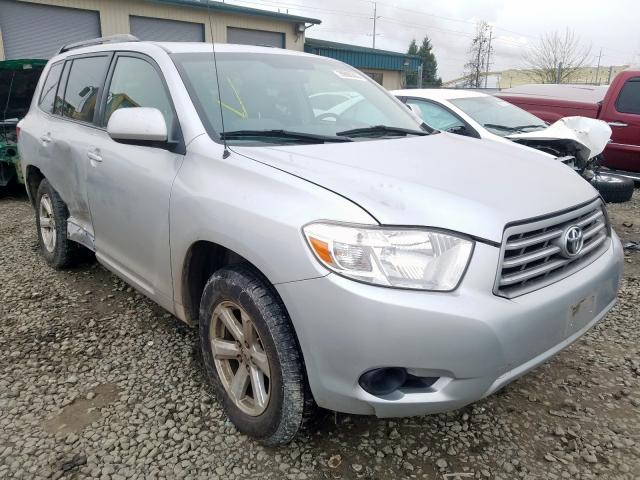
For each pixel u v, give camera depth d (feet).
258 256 6.93
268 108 9.71
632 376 9.79
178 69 9.51
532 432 8.26
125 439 8.01
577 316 7.50
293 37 65.10
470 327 6.15
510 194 7.32
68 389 9.28
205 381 9.50
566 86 28.45
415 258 6.28
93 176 11.00
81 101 12.59
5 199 25.27
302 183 7.08
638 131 23.91
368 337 6.15
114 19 49.75
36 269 14.85
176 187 8.48
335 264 6.31
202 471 7.40
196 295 9.02
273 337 6.93
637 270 15.55
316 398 6.82
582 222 7.79
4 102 24.08
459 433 8.22
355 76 12.35
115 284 13.76
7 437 8.07
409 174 7.59
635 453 7.80
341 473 7.38
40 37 45.98
